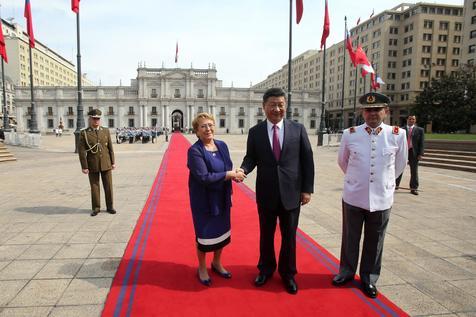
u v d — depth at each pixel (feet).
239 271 11.36
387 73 199.00
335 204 20.95
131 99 228.63
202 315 8.67
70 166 40.09
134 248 13.23
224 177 9.82
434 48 187.32
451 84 126.00
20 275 10.79
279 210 10.17
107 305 9.07
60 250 12.94
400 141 10.03
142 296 9.59
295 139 10.03
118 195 23.12
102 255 12.51
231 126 240.12
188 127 230.89
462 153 41.73
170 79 228.84
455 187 27.02
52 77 305.53
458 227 16.30
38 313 8.64
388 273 11.25
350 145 10.37
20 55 236.22
